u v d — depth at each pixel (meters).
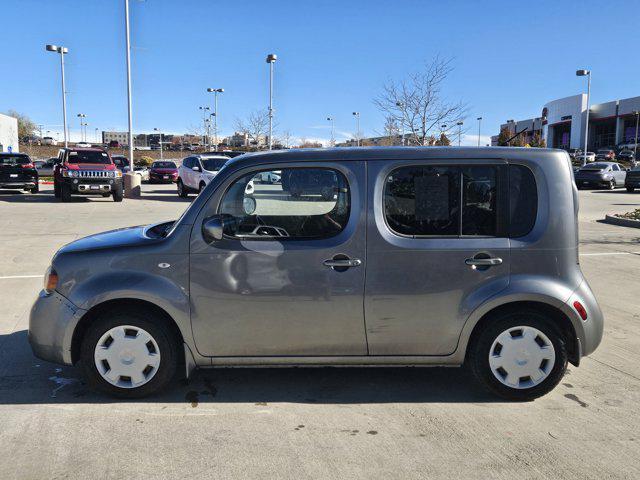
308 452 3.45
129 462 3.32
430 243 4.03
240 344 4.10
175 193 27.88
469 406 4.11
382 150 4.11
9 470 3.23
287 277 4.02
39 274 8.50
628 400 4.21
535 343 4.09
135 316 4.05
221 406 4.09
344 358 4.12
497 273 4.05
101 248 4.11
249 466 3.29
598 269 8.99
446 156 4.07
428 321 4.07
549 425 3.81
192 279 4.03
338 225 4.05
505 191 4.07
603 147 77.06
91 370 4.10
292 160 4.09
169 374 4.14
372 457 3.39
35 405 4.07
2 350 5.23
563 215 4.07
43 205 19.80
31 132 111.56
